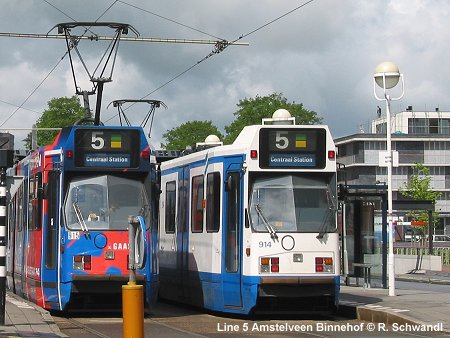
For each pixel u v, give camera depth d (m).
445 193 178.50
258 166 31.47
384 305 33.34
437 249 85.38
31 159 36.06
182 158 38.78
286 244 30.92
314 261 31.05
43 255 32.25
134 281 20.17
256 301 30.73
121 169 31.89
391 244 39.50
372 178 175.88
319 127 31.94
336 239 31.36
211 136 57.25
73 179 31.69
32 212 34.84
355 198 46.31
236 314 34.22
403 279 68.56
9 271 42.69
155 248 32.16
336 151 32.12
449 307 32.50
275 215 31.22
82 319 31.48
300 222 31.23
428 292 42.34
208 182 34.47
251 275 30.80
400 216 119.69
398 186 176.62
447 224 180.25
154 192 32.28
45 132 132.75
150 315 34.22
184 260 37.31
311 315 33.91
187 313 35.47
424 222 116.56
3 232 26.92
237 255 31.66
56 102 133.88
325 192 31.72
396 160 40.12
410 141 177.38
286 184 31.56
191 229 36.47
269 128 31.66
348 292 42.22
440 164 177.50
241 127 126.94
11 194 27.41
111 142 31.94
